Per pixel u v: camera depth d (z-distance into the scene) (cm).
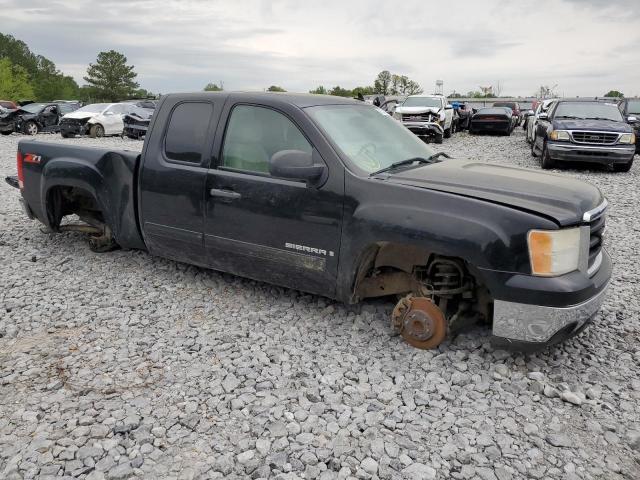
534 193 368
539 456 286
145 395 334
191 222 471
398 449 288
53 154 566
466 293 386
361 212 383
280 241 424
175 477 267
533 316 342
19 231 695
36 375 357
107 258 586
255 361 372
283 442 291
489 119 2589
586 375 366
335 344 401
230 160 448
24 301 475
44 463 275
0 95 7875
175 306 464
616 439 301
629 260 611
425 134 2012
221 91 471
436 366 369
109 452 284
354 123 448
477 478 270
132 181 507
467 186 376
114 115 2341
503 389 346
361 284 426
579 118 1334
